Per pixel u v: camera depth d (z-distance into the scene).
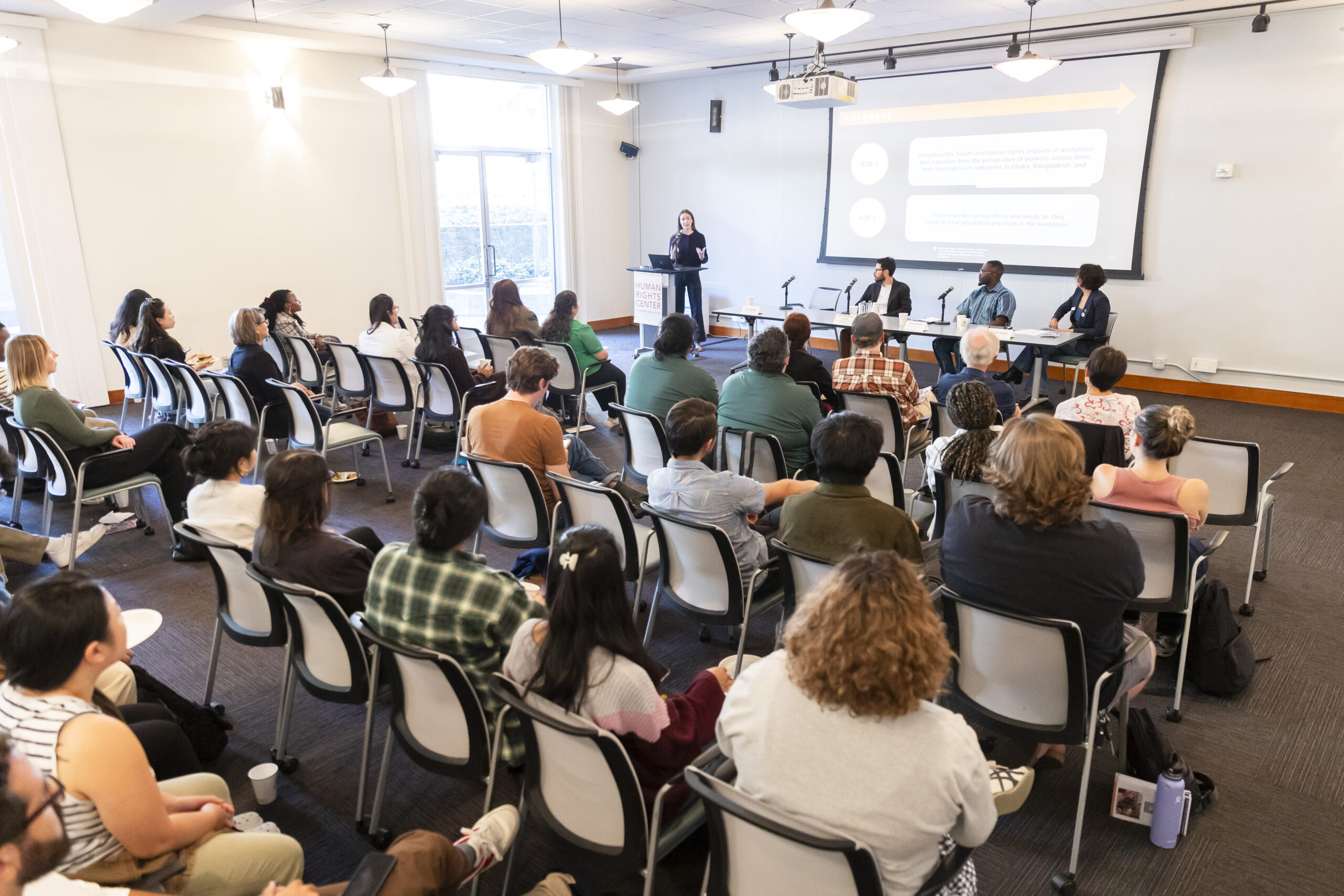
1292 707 2.76
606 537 1.65
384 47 7.84
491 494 3.23
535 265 10.41
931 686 1.17
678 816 1.71
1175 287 7.36
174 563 3.87
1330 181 6.52
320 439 4.38
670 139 10.52
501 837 1.83
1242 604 3.46
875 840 1.18
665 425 3.62
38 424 3.57
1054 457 1.83
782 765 1.22
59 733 1.34
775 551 2.31
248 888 1.55
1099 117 7.44
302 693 2.82
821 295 9.61
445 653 1.86
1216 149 6.96
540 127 10.05
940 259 8.62
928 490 3.52
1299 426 6.39
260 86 7.55
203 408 4.96
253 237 7.74
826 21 4.71
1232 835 2.19
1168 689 2.85
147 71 6.87
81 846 1.33
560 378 5.77
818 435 2.24
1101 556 1.82
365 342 5.70
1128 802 2.19
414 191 8.84
